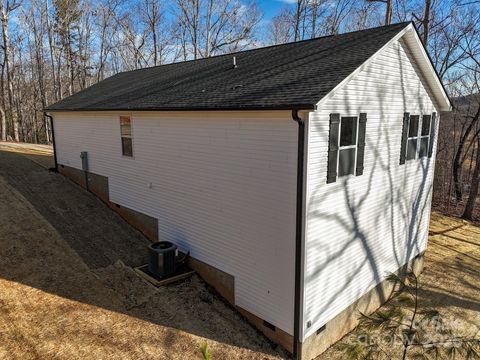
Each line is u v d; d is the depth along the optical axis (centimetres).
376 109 818
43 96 3206
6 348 625
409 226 1042
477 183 1770
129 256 998
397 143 918
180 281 892
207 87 938
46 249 942
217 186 823
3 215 1045
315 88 653
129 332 709
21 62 3609
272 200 707
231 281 826
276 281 726
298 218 664
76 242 1010
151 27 3216
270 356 707
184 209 931
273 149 689
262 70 921
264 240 737
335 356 750
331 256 745
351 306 837
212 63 1290
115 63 3753
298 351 704
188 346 699
